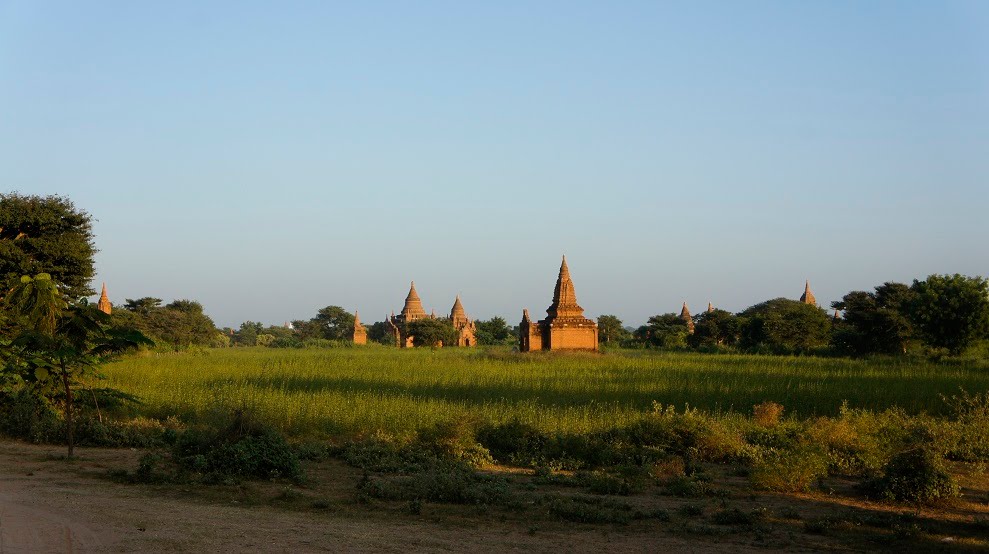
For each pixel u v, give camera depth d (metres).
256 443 18.44
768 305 122.56
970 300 64.88
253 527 13.14
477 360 60.25
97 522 12.71
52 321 24.38
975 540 13.78
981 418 26.23
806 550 13.04
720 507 16.48
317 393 32.31
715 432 23.06
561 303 72.75
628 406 30.62
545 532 13.90
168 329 91.50
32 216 41.12
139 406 28.48
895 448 21.70
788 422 26.39
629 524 14.65
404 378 42.12
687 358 65.38
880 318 71.12
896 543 13.48
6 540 11.22
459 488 16.38
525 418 26.22
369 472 19.48
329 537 12.70
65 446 22.33
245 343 167.00
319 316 155.12
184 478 17.20
